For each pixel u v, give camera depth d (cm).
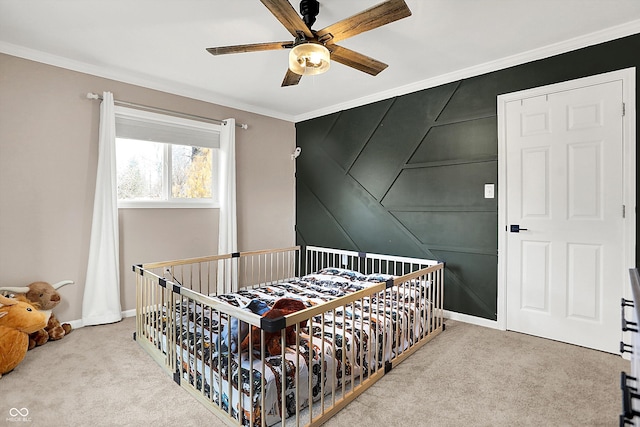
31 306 236
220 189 384
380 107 370
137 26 232
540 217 270
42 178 277
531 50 268
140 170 339
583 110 249
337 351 190
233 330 169
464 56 279
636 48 229
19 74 265
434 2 203
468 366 224
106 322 301
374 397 189
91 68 296
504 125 286
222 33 241
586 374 212
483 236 300
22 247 269
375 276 331
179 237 358
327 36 184
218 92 365
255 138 422
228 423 163
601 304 244
